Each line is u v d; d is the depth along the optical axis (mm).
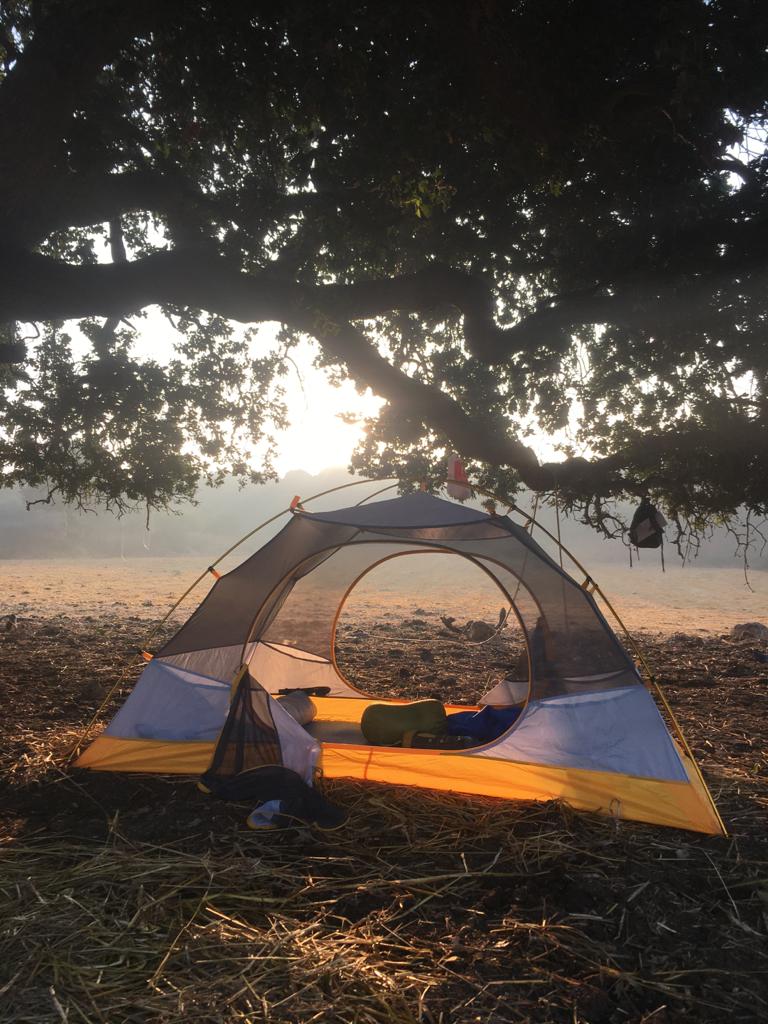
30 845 4402
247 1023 2863
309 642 7207
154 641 13109
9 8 7832
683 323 8602
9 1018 2857
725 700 8672
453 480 6602
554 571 5559
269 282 8203
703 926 3584
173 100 7387
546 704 5305
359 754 5539
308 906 3736
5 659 10828
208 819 4777
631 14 6039
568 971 3217
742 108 6062
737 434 9094
